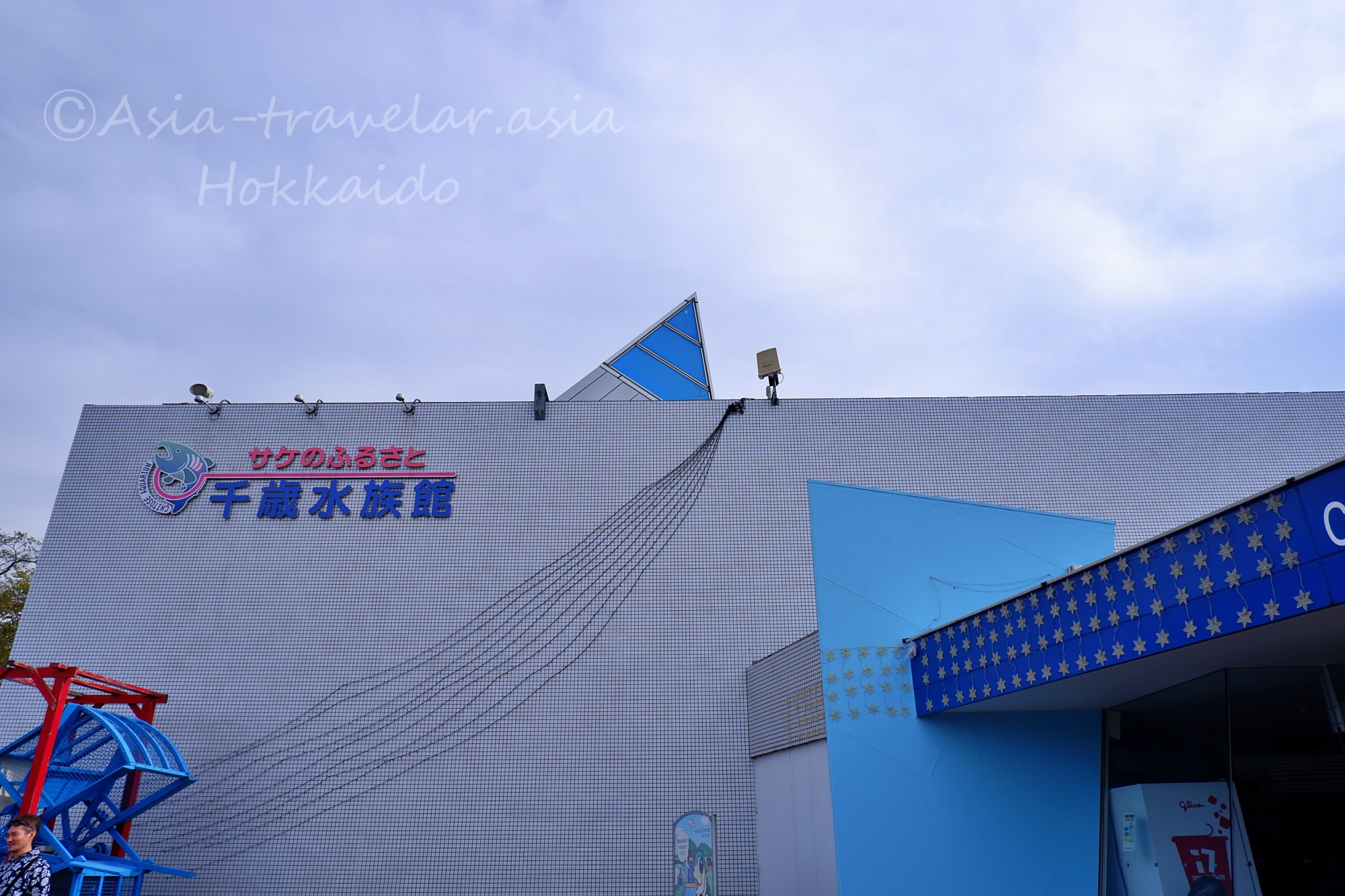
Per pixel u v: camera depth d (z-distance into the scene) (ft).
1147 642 21.47
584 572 45.27
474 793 41.11
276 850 40.16
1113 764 29.17
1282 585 17.74
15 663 32.83
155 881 39.55
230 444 47.83
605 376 55.16
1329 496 16.80
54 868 30.71
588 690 43.04
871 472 47.32
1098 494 46.78
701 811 40.65
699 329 57.72
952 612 32.68
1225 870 24.13
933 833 29.01
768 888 37.99
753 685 41.63
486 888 39.47
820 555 33.09
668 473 47.34
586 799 40.96
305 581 45.03
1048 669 24.99
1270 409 48.78
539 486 47.03
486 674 43.32
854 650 31.86
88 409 48.52
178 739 41.98
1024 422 48.49
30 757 34.78
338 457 47.62
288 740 42.04
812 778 32.96
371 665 43.39
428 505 46.60
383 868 39.83
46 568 45.11
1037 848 28.84
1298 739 22.93
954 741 30.32
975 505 34.24
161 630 44.01
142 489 46.78
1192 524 20.26
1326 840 22.07
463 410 48.78
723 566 45.39
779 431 48.32
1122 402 49.01
